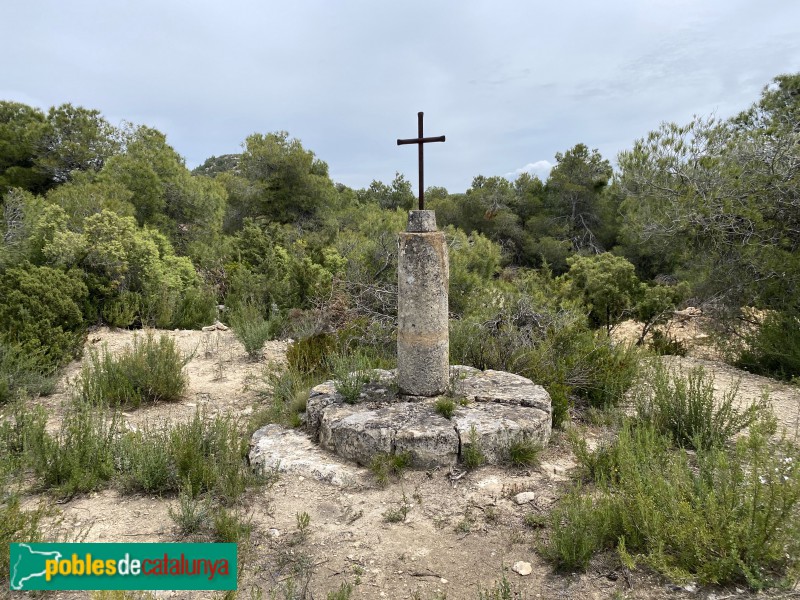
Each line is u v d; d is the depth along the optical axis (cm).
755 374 824
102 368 671
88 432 447
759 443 342
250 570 320
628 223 1302
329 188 2455
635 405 558
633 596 289
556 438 513
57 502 400
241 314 1081
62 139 2180
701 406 493
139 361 662
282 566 325
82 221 1165
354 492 418
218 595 294
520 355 666
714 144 1027
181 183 1886
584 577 308
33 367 668
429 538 358
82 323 864
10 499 358
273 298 1179
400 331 528
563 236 2498
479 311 898
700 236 1039
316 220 2325
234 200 2350
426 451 445
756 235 948
